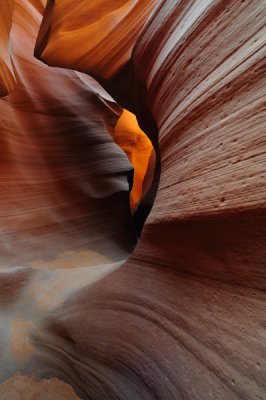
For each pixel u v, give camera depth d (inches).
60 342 147.8
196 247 78.5
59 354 144.1
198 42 102.7
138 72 185.9
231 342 62.6
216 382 64.5
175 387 78.2
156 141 194.2
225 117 73.9
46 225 283.6
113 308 122.7
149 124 194.2
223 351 64.2
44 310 174.1
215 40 90.2
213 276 72.1
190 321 77.9
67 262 264.2
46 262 252.7
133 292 112.7
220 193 67.6
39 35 287.1
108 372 114.8
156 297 97.2
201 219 73.4
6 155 281.3
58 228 293.6
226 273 67.3
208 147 78.5
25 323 168.2
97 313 132.6
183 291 84.0
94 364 123.0
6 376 137.6
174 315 85.4
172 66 125.5
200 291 76.6
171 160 106.9
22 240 253.0
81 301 153.6
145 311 101.6
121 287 124.0
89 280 180.1
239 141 65.4
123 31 222.7
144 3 207.8
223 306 67.2
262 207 54.6
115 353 112.7
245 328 59.7
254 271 58.7
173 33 133.8
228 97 74.8
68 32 253.6
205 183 75.0
